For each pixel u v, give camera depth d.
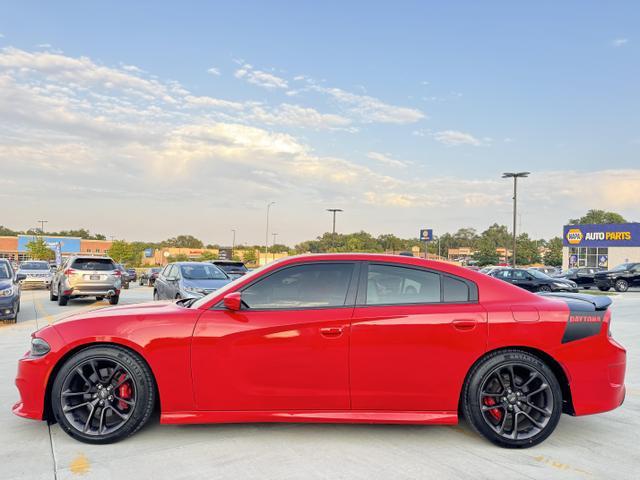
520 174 40.16
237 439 3.95
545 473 3.41
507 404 3.89
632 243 48.09
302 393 3.85
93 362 3.85
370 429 4.23
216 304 4.00
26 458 3.56
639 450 3.87
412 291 4.05
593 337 3.96
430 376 3.86
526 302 4.04
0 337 8.97
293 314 3.91
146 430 4.14
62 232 145.12
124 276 28.08
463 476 3.34
